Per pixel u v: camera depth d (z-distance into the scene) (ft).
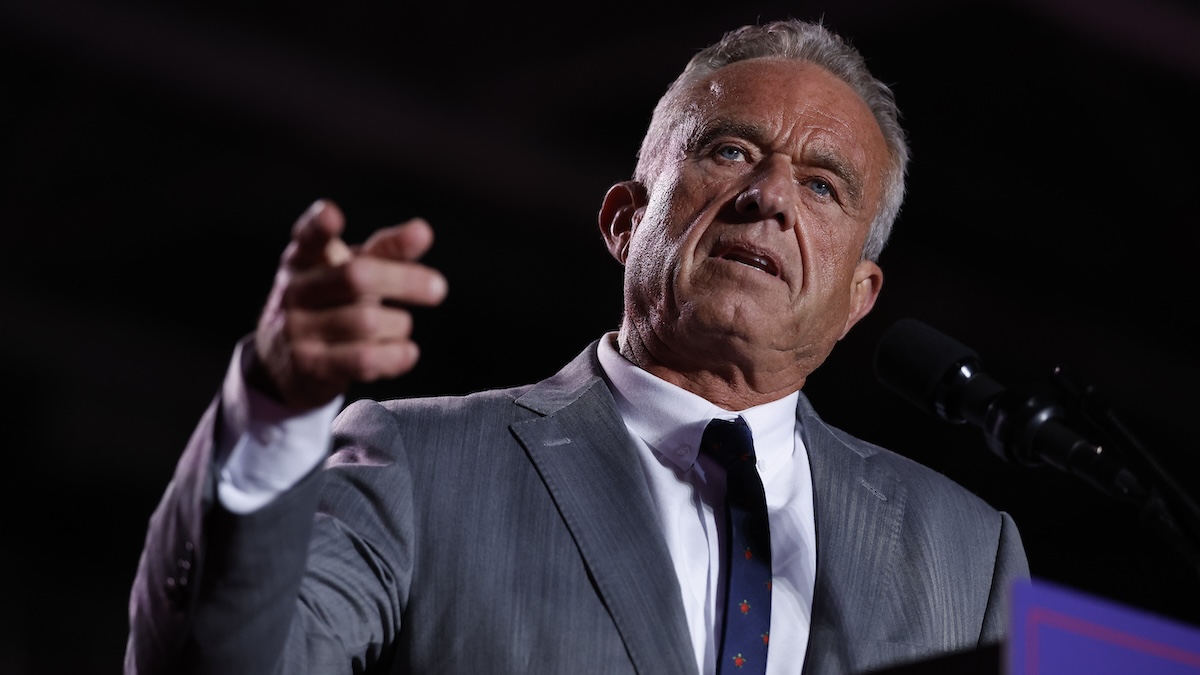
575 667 7.39
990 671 5.86
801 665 7.98
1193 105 22.95
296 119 22.84
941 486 9.57
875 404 24.29
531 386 9.13
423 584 7.61
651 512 8.18
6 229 23.88
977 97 23.79
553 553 7.79
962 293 25.72
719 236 8.88
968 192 24.97
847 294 9.35
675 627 7.64
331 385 5.73
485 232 24.67
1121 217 24.68
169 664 6.17
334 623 7.16
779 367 9.05
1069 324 25.57
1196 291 24.59
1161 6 21.63
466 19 22.44
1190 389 24.90
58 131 22.95
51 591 24.35
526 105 23.49
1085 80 22.99
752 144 9.24
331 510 7.70
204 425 6.16
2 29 21.20
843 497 8.97
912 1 22.03
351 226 24.47
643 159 10.04
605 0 22.34
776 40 10.04
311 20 22.21
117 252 24.71
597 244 24.79
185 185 23.91
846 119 9.45
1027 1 21.85
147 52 21.80
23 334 24.39
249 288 25.44
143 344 25.26
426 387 25.31
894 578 8.64
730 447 8.75
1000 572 9.12
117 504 24.95
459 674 7.35
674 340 9.00
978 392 8.27
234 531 6.00
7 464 24.41
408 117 23.06
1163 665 4.91
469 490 8.02
